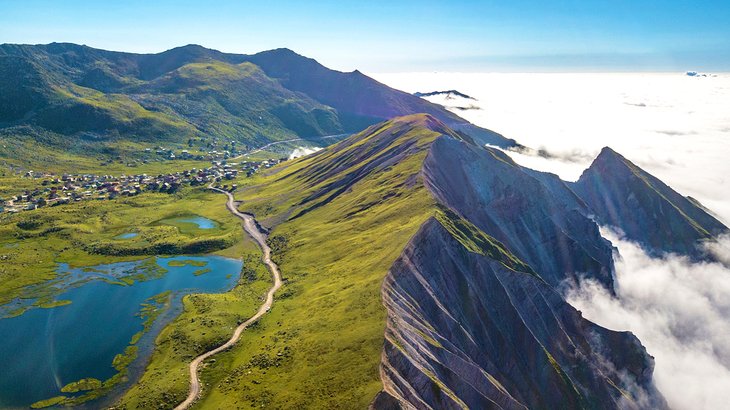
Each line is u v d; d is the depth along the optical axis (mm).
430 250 159625
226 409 105625
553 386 148625
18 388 130625
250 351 133875
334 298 143500
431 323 135750
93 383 132000
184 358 136250
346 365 106375
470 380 122562
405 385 101125
